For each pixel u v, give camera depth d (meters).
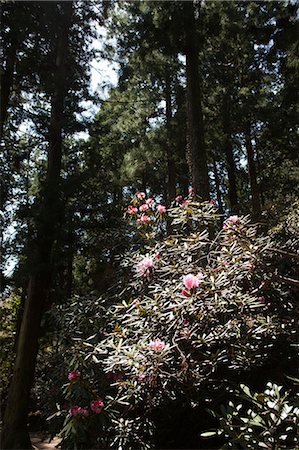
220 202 14.12
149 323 2.88
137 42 7.40
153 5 6.83
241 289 2.87
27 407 6.12
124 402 2.73
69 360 3.31
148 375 2.52
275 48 8.18
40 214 5.97
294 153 11.35
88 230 6.21
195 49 7.11
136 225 4.75
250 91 11.43
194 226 3.95
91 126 7.50
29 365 6.24
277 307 3.10
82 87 7.50
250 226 3.46
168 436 3.07
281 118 10.45
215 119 10.71
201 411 3.06
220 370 3.01
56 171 7.10
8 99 6.62
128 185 12.63
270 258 3.21
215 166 14.16
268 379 2.94
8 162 7.11
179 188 13.77
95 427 2.79
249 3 8.82
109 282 4.47
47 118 7.19
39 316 6.47
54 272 6.50
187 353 2.72
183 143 10.41
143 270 3.40
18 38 6.21
